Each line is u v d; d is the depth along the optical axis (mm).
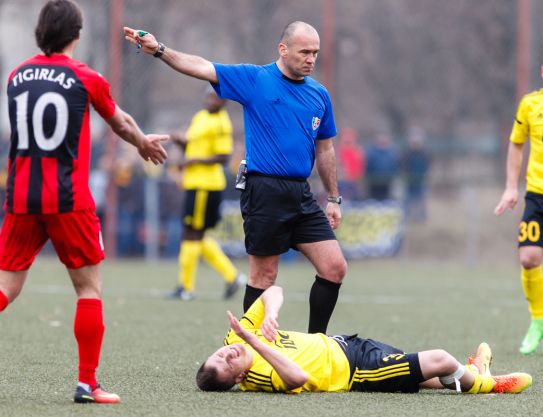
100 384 16484
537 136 22141
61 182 14109
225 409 14125
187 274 33531
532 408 14578
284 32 17812
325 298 18062
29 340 22453
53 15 14398
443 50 62281
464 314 29750
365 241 51969
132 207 49500
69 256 14375
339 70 58844
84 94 14273
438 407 14516
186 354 20547
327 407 14359
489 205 60812
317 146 18984
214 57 56531
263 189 17750
